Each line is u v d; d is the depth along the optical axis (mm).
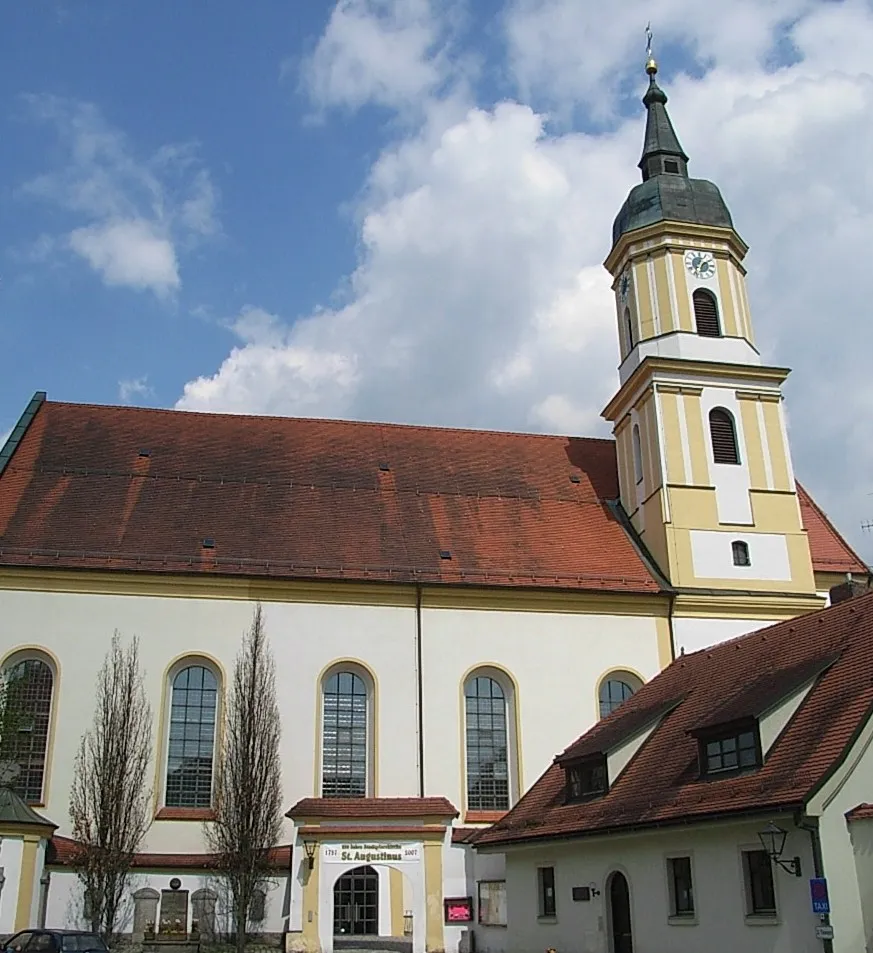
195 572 43062
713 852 26719
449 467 53469
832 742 25031
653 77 58719
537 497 52750
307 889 35781
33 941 28906
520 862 34781
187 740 41781
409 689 43906
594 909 30922
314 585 44312
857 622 29891
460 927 36344
